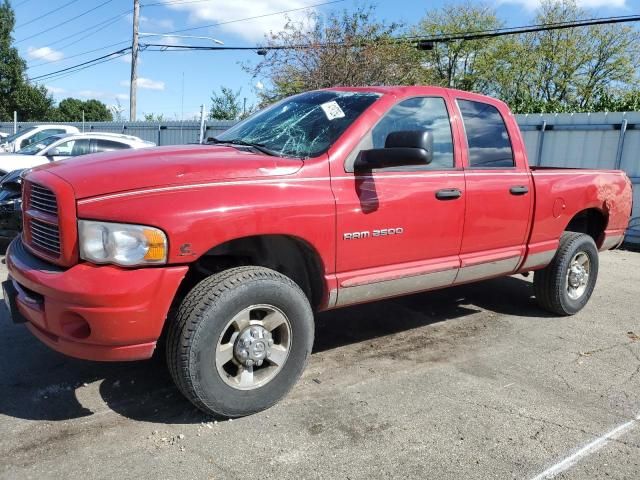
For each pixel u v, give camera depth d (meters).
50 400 3.53
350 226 3.65
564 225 5.31
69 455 2.94
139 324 2.92
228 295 3.12
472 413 3.54
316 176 3.52
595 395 3.87
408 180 3.97
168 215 2.96
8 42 44.16
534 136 12.79
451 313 5.63
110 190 2.97
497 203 4.57
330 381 3.94
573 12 38.06
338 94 4.27
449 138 4.34
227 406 3.25
